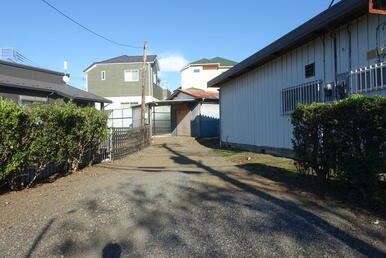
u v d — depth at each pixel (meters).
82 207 4.50
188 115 22.30
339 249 2.91
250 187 5.55
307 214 3.92
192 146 16.03
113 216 4.07
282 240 3.16
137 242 3.21
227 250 2.98
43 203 4.73
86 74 30.06
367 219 3.63
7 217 4.05
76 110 7.25
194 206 4.47
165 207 4.46
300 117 5.35
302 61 8.40
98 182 6.35
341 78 6.95
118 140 10.75
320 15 6.66
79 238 3.34
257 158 9.45
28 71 16.59
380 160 3.78
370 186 3.96
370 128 3.83
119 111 27.09
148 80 29.11
